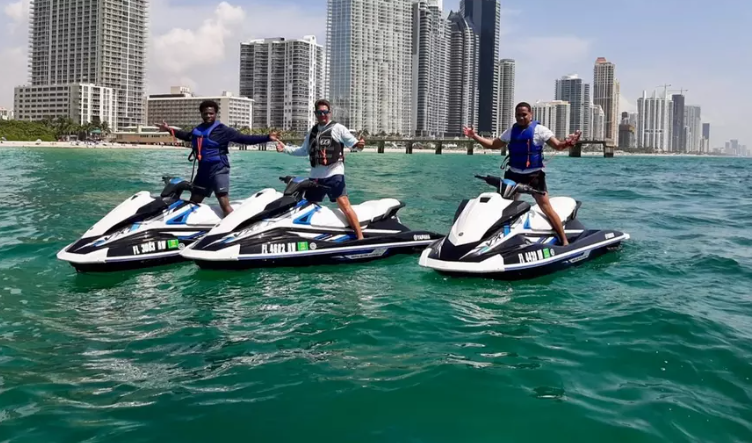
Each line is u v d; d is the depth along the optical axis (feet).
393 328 14.52
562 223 24.04
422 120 572.10
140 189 53.47
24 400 10.58
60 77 540.52
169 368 12.06
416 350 12.94
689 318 14.80
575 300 17.28
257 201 22.44
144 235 22.08
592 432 9.25
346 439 9.03
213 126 23.75
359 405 10.16
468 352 12.78
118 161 135.64
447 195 49.67
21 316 15.84
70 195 47.26
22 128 398.62
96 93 507.71
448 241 20.92
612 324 14.69
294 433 9.22
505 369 11.72
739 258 23.58
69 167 100.58
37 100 510.58
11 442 9.05
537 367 11.86
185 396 10.64
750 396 10.62
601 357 12.43
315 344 13.42
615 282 19.66
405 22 547.90
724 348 12.82
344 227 23.62
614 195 54.60
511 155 22.76
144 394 10.77
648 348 12.83
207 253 21.13
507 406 10.12
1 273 20.83
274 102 539.70
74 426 9.56
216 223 23.75
